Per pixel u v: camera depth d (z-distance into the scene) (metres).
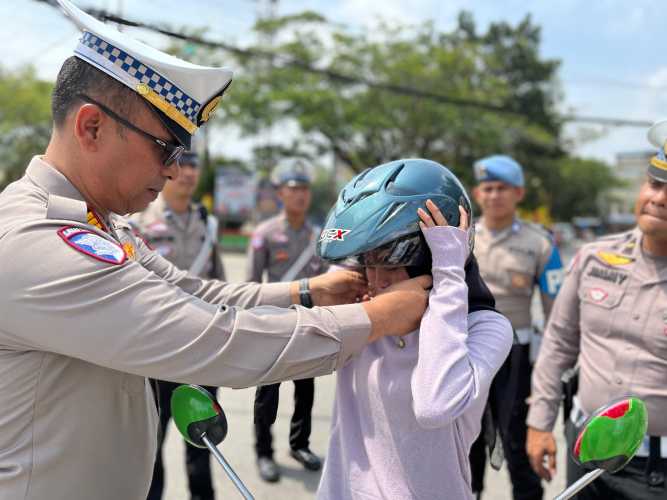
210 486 2.99
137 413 1.33
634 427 1.29
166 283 1.16
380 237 1.30
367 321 1.22
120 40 1.20
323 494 1.46
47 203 1.20
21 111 21.61
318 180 31.47
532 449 2.26
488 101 18.86
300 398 1.52
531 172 28.69
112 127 1.21
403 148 19.19
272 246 3.86
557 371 2.28
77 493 1.22
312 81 17.38
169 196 3.36
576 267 2.22
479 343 1.35
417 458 1.32
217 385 1.15
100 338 1.09
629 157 58.88
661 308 1.89
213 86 1.28
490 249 3.17
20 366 1.15
